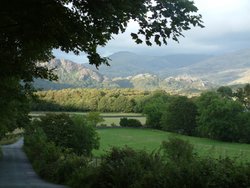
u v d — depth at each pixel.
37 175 29.77
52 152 31.09
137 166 14.66
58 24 8.70
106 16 8.08
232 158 12.27
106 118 172.00
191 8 8.07
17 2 7.95
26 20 8.40
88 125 68.44
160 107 156.25
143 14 8.20
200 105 130.25
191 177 11.38
